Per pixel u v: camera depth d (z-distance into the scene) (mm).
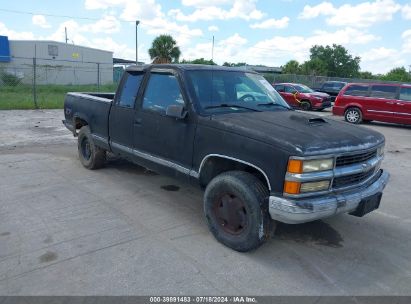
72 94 6891
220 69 4754
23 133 9930
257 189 3561
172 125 4375
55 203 4945
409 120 13484
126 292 3105
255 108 4477
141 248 3818
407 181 6719
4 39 35125
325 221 4676
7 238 3947
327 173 3393
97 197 5215
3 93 22391
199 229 4309
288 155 3275
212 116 4004
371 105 14312
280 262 3660
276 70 57094
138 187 5684
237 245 3744
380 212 5105
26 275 3295
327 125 3980
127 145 5250
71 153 7766
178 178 4465
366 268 3629
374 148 3844
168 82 4559
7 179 5887
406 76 52500
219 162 4086
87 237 4016
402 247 4094
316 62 60062
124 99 5277
